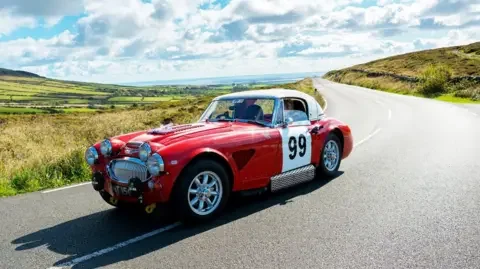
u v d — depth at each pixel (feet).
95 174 18.08
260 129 19.17
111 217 18.21
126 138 19.02
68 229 16.79
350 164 27.73
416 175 23.67
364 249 13.47
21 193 23.63
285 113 20.88
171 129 18.35
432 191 20.22
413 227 15.38
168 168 15.39
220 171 16.85
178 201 15.78
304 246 13.88
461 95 116.06
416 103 94.17
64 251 14.40
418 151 31.48
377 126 51.06
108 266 12.98
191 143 16.26
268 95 20.99
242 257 13.19
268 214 17.48
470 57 238.89
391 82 194.49
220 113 21.56
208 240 14.79
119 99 641.40
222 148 16.97
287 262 12.68
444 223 15.71
